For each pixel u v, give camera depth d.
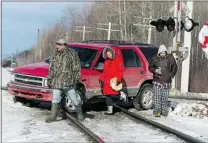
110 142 8.39
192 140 8.45
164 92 11.95
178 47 15.12
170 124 10.76
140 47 13.66
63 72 10.33
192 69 32.31
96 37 68.69
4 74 36.16
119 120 11.05
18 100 12.99
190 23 15.34
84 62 12.16
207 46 12.88
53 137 8.68
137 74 13.12
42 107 12.83
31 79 11.91
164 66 11.86
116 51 12.80
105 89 11.70
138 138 8.85
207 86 28.44
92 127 9.94
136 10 55.06
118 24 54.03
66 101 11.41
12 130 9.32
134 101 13.36
